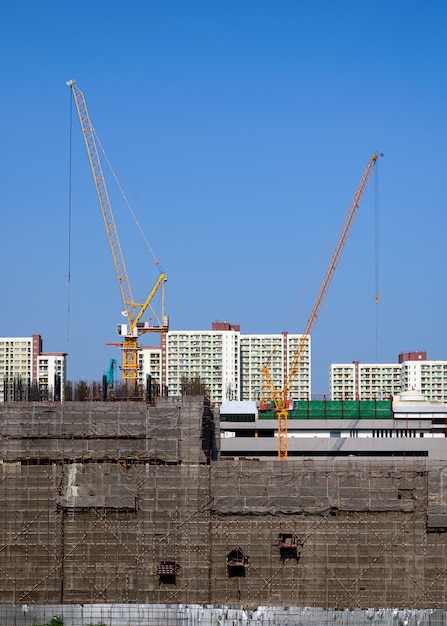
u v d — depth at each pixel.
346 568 167.00
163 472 170.25
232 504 168.88
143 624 162.62
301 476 169.50
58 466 170.25
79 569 168.00
